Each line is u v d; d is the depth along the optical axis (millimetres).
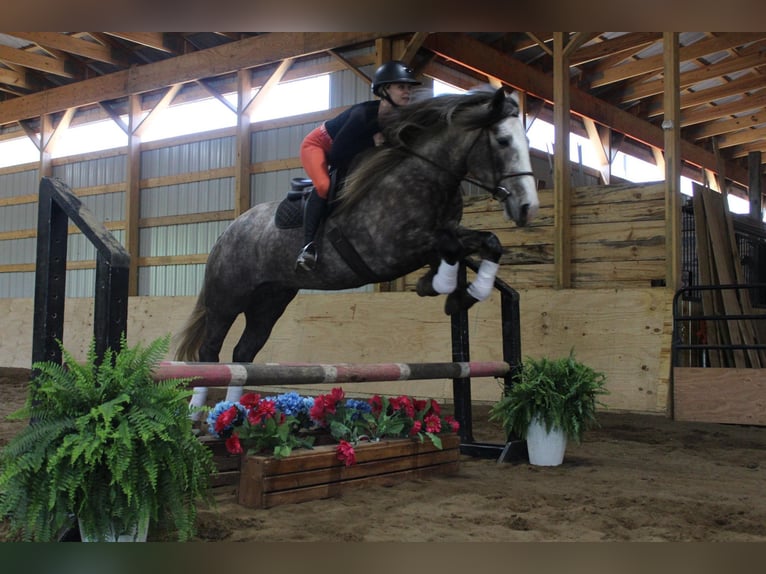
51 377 2189
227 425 3141
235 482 3227
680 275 6617
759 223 8461
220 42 10328
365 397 7652
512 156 3314
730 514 2900
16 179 12719
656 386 6184
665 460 4348
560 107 7344
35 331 2539
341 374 3477
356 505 3023
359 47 8828
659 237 6914
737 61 11234
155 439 2123
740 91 12008
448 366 3980
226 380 2994
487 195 7910
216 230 10297
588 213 7328
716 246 6891
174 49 10430
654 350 6285
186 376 2852
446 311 3666
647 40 9281
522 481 3633
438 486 3451
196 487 2244
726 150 15617
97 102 11328
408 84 3549
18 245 12578
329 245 3596
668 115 6688
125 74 11023
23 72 12164
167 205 10828
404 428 3674
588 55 9680
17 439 2072
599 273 7230
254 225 4148
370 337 7742
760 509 2996
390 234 3414
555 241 7320
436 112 3445
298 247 3807
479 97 3482
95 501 2105
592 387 4141
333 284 3756
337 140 3527
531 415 4113
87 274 11594
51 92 11922
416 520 2779
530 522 2754
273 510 2910
